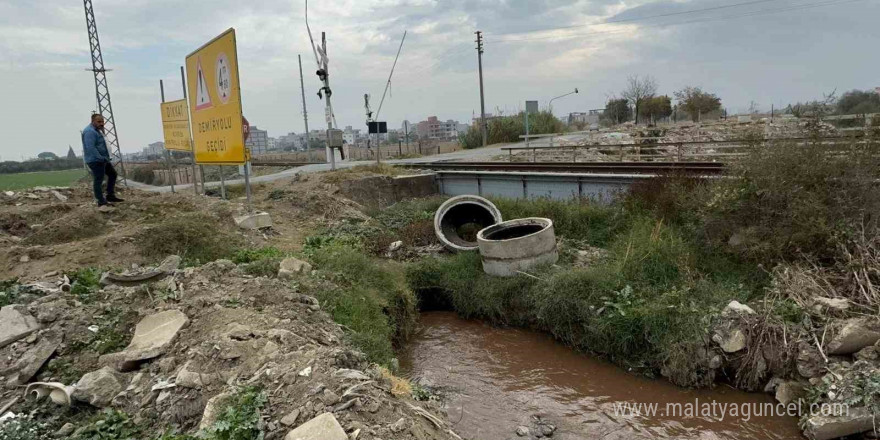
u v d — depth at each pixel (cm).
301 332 561
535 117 4469
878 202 752
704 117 4928
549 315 838
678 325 710
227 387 431
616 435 586
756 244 812
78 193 1324
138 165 4622
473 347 834
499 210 1277
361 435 357
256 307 616
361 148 5847
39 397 455
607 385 698
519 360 782
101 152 1064
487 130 4394
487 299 922
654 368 712
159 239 870
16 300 606
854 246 744
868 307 645
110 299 614
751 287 776
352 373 439
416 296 987
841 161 777
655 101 5128
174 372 469
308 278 791
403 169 1880
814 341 627
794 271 752
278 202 1362
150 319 557
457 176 1677
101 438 404
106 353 517
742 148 948
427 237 1205
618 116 5819
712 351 677
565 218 1173
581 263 964
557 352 801
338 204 1378
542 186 1400
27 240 891
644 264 848
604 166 1494
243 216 1095
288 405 399
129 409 439
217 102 1084
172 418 418
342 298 757
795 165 807
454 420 619
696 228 920
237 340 498
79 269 748
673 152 2230
